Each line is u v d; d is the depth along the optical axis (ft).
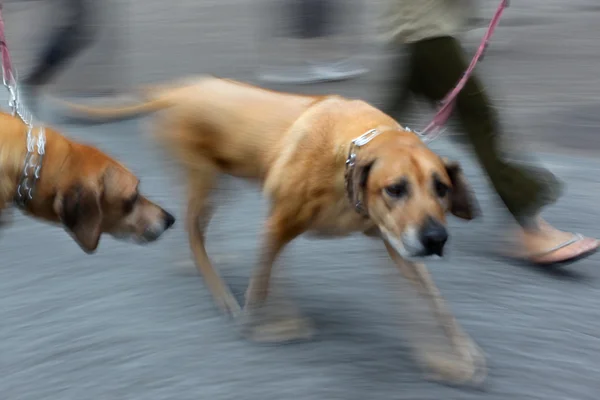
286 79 30.89
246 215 18.16
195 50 36.68
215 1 51.83
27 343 12.93
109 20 38.32
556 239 15.67
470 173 20.39
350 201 12.11
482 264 15.88
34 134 12.37
